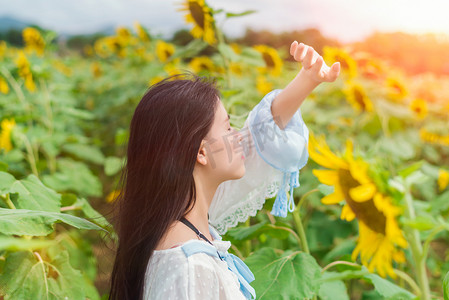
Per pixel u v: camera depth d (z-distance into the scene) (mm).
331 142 3051
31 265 1269
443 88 3693
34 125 3551
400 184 1405
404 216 1402
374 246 1439
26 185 1350
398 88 3096
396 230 1325
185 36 5312
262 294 1365
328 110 3471
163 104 1016
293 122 1288
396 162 3002
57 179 2723
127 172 1070
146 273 986
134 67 5277
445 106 3463
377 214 1383
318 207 2717
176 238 991
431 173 2918
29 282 1237
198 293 917
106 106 4934
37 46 4539
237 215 1359
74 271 1308
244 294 1107
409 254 2213
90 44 8172
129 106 4969
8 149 2662
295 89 1214
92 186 2916
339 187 1425
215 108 1048
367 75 3209
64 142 3350
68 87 3588
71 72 6320
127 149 1078
